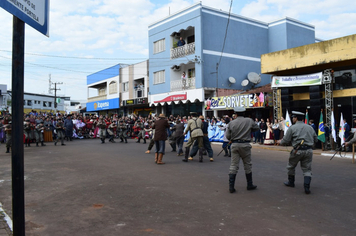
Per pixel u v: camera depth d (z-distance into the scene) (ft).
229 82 80.79
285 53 50.83
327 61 45.09
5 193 20.06
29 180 23.84
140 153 41.60
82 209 16.56
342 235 12.96
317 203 17.71
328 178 24.93
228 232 13.30
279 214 15.72
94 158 36.35
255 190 20.75
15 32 8.29
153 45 91.86
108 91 120.16
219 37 79.56
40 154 40.29
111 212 16.05
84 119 76.74
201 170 28.32
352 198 18.78
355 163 33.50
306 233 13.16
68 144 56.95
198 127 33.50
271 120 64.90
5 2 7.41
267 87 73.15
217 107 70.08
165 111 92.02
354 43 41.96
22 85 8.44
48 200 18.31
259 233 13.17
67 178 24.57
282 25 86.84
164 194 19.63
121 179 24.17
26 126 51.83
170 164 31.89
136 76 103.24
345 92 45.62
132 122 78.23
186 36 85.35
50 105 225.76
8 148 42.75
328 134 45.62
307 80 48.47
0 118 63.46
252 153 43.19
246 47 85.10
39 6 9.24
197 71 76.54
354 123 44.83
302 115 20.97
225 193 19.94
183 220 14.83
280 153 43.16
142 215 15.57
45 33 9.62
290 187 21.67
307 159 20.49
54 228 13.80
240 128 20.51
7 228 13.66
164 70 88.02
